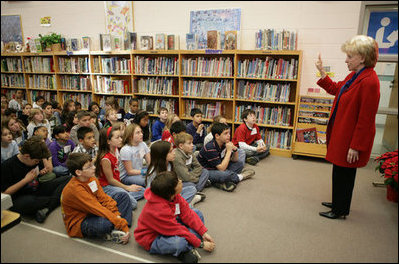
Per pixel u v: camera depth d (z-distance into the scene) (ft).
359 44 6.53
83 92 19.13
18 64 20.34
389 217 8.00
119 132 8.55
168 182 6.05
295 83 13.79
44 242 6.80
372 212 8.34
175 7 15.97
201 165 10.57
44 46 18.80
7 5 21.22
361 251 6.52
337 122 7.23
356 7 12.54
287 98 13.46
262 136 14.16
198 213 7.30
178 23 16.11
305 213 8.27
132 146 9.57
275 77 13.44
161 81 15.88
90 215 6.97
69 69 18.42
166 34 16.44
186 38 14.88
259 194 9.53
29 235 7.07
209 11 15.15
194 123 13.51
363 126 6.61
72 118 12.50
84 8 18.48
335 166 7.60
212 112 15.21
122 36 17.67
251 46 14.73
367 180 10.72
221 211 8.36
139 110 14.29
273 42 13.15
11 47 20.58
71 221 6.91
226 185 9.75
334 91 8.20
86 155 6.81
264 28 14.26
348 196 7.61
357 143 6.70
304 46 13.66
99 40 17.26
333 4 12.85
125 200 7.53
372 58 6.59
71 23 19.31
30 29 20.94
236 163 10.89
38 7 20.01
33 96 20.59
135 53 15.81
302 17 13.46
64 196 6.81
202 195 9.08
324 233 7.25
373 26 12.67
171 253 6.07
